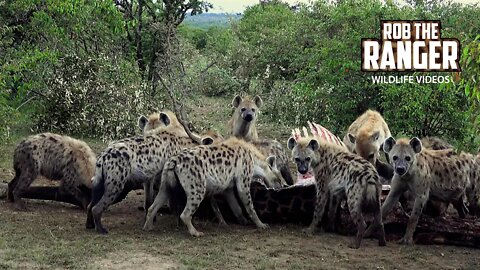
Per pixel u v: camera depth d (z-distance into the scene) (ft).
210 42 72.43
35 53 35.73
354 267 17.95
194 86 44.62
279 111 41.60
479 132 17.76
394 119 35.17
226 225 22.12
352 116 37.68
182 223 21.94
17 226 20.70
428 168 20.95
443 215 22.77
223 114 45.75
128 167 20.99
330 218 21.45
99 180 20.81
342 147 21.68
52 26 37.29
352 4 40.78
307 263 18.17
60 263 17.48
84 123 36.96
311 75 39.01
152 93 38.86
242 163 21.74
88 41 41.04
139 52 42.98
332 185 20.98
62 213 22.90
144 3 43.19
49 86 37.68
